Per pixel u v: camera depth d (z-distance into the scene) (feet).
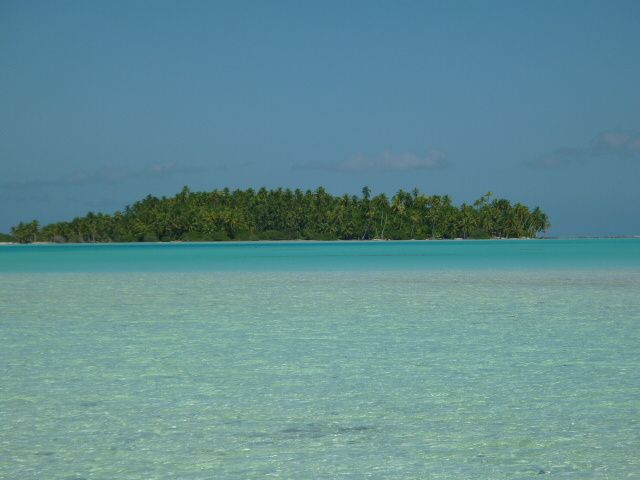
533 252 518.37
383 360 81.82
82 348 90.84
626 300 148.56
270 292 173.68
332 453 49.21
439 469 46.06
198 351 88.33
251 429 54.85
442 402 62.59
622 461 47.32
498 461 47.44
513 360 81.46
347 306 139.44
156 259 419.74
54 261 400.47
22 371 76.28
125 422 56.75
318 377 72.90
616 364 78.84
